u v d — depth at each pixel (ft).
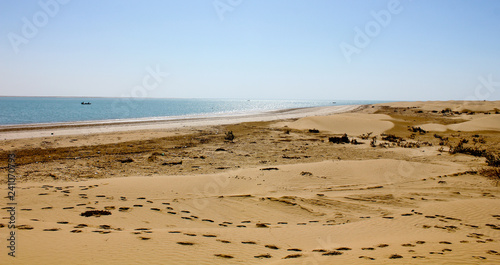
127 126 147.64
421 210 38.27
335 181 54.85
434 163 73.77
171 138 110.32
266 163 72.54
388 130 142.41
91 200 39.06
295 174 57.82
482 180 56.75
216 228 30.50
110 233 25.44
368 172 60.59
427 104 295.07
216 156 80.18
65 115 245.45
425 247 23.85
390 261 19.76
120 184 47.62
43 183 49.96
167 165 68.49
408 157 82.53
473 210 37.93
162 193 44.24
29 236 22.68
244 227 31.37
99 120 181.37
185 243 23.52
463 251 22.66
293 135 125.59
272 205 40.09
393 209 39.63
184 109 384.47
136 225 30.25
